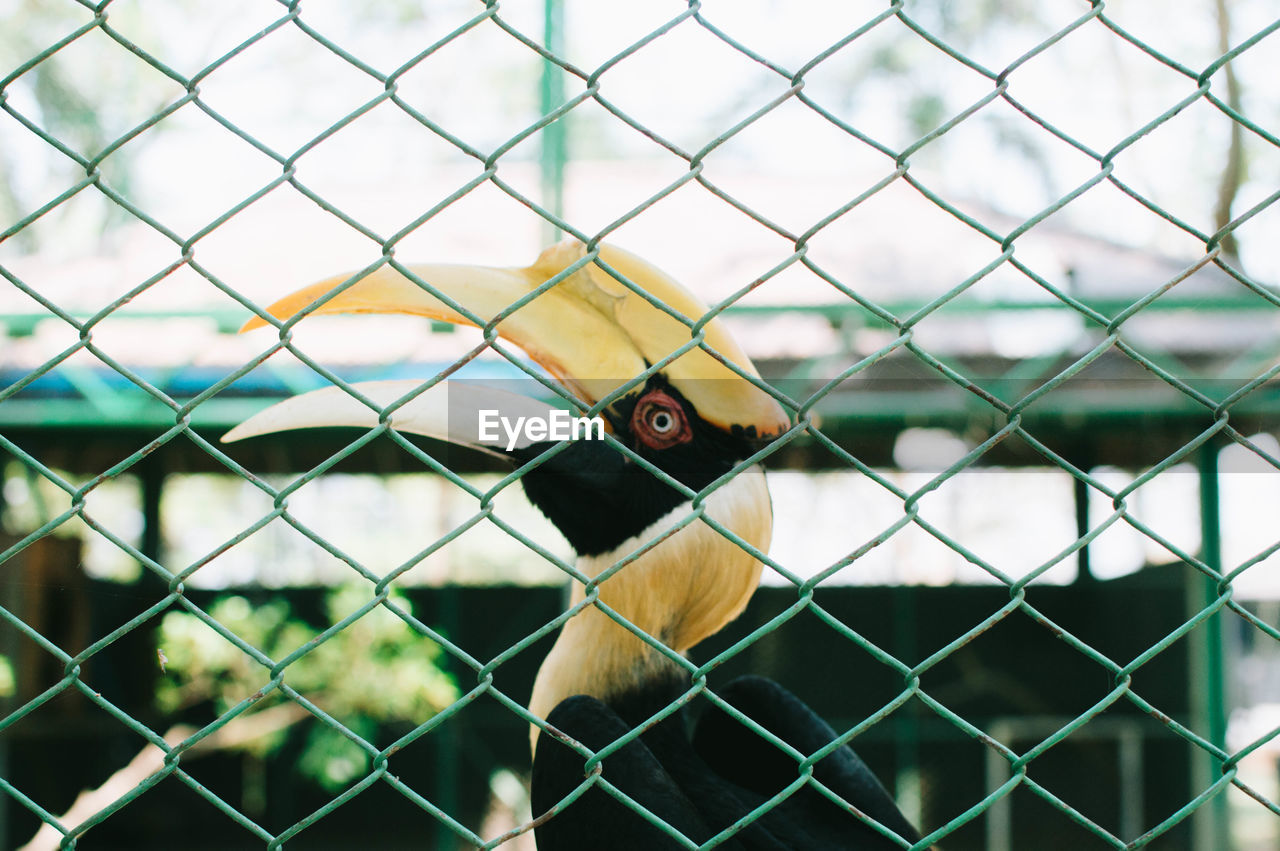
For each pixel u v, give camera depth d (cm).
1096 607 947
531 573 976
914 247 844
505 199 902
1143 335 763
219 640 855
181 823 944
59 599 874
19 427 771
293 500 945
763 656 965
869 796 259
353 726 866
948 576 978
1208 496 837
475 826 956
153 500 921
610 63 143
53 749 889
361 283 230
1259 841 868
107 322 761
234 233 869
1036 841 928
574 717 226
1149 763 911
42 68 1039
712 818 243
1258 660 863
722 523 264
